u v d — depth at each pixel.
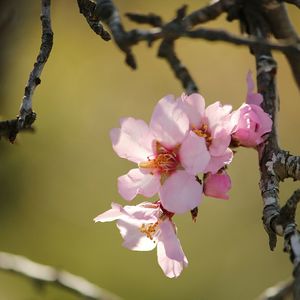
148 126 4.28
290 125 11.85
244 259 10.81
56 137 11.87
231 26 11.55
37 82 4.17
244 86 12.65
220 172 4.24
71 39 12.63
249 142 4.34
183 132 4.21
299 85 5.91
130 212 4.29
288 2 4.98
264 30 5.50
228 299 10.60
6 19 8.20
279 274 10.65
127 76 12.70
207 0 12.29
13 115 10.05
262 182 4.12
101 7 4.49
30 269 6.70
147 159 4.28
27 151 11.30
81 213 11.28
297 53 4.16
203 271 10.73
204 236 10.95
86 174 11.64
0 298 9.78
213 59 12.84
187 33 4.20
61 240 11.02
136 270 10.67
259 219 11.12
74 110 12.27
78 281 6.66
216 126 4.25
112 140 4.31
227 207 11.16
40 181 11.31
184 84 5.60
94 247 10.93
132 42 4.33
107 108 12.43
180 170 4.21
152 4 12.41
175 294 10.54
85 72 12.62
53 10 12.43
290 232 3.54
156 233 4.33
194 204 4.14
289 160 4.10
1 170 11.12
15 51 9.10
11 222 11.01
